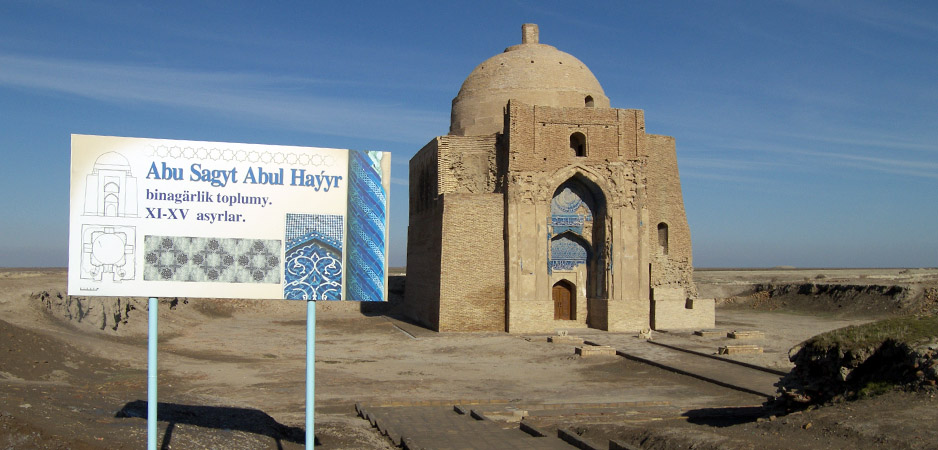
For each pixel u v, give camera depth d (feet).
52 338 63.52
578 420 45.06
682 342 88.43
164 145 30.45
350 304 156.25
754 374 63.93
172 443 32.55
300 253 31.55
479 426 42.73
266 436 38.47
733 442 30.40
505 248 103.24
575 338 92.07
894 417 30.14
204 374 63.87
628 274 105.60
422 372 68.69
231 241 30.96
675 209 116.47
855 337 38.11
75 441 29.22
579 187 109.19
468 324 101.50
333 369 69.82
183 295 30.32
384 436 40.75
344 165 32.22
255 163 31.32
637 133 107.96
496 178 107.55
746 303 169.58
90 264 29.53
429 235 112.88
